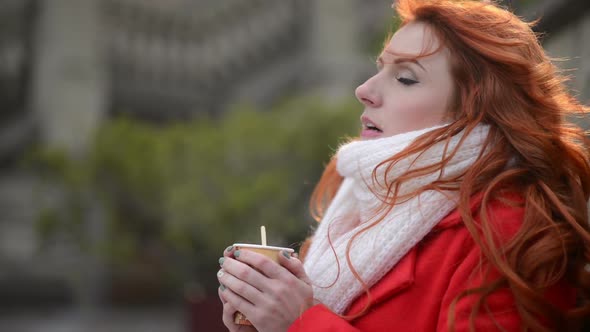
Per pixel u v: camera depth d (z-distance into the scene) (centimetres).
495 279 99
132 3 1733
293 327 106
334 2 1669
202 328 452
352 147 123
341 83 1602
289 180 908
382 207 117
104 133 1217
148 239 1327
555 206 108
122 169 1144
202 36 1884
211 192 904
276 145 946
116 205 1200
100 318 1335
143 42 1792
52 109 1623
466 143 114
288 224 822
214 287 500
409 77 122
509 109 115
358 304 113
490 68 117
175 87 1873
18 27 1672
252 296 108
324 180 162
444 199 112
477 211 109
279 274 109
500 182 109
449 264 107
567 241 103
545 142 111
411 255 112
